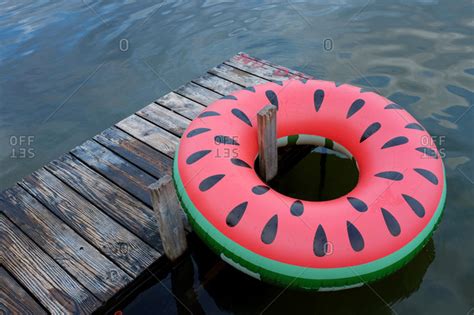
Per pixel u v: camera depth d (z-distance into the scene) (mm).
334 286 2342
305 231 2328
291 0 6352
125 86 5055
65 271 2766
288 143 3301
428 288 2824
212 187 2588
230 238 2438
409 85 4582
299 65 5082
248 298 2832
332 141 3184
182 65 5297
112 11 6363
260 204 2465
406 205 2439
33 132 4527
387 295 2807
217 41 5645
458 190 3402
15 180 4016
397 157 2709
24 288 2703
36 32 5930
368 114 3037
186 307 2805
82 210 3166
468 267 2916
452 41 5160
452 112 4172
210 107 3195
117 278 2697
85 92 4984
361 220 2363
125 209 3137
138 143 3721
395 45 5199
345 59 5086
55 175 3490
